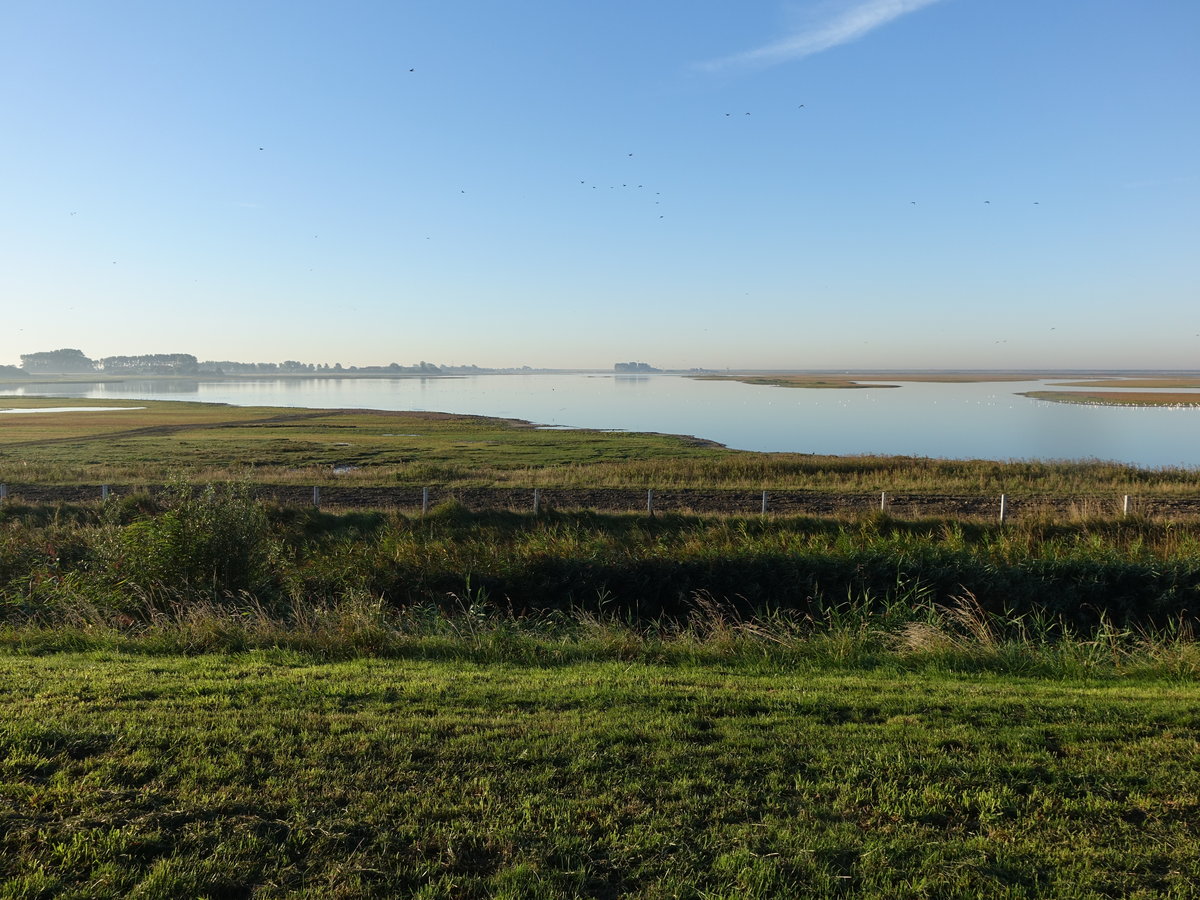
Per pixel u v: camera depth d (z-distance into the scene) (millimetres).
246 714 5789
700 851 4133
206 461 35344
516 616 12047
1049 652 9047
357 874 3885
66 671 7039
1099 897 3775
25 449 40469
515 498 24547
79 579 12031
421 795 4609
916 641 9125
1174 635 10828
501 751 5188
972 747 5379
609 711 6000
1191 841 4195
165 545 11305
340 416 72750
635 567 12453
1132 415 74312
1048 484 25859
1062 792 4738
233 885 3781
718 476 28375
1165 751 5266
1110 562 11852
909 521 17812
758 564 12359
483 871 3961
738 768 5012
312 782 4730
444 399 115562
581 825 4336
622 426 64500
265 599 11680
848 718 5969
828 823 4391
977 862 4031
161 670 7207
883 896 3789
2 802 4379
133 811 4359
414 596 12281
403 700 6227
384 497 24672
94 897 3648
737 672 7809
